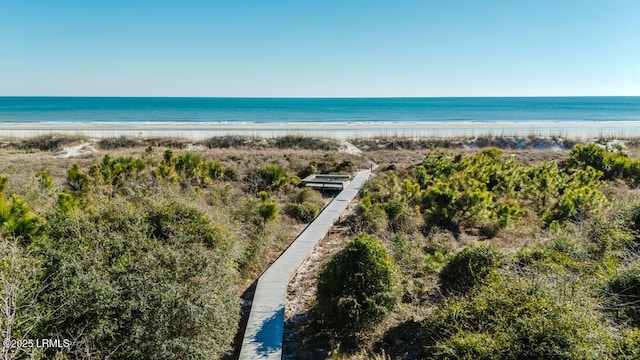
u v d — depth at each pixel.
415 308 6.53
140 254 5.25
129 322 4.50
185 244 5.84
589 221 9.19
